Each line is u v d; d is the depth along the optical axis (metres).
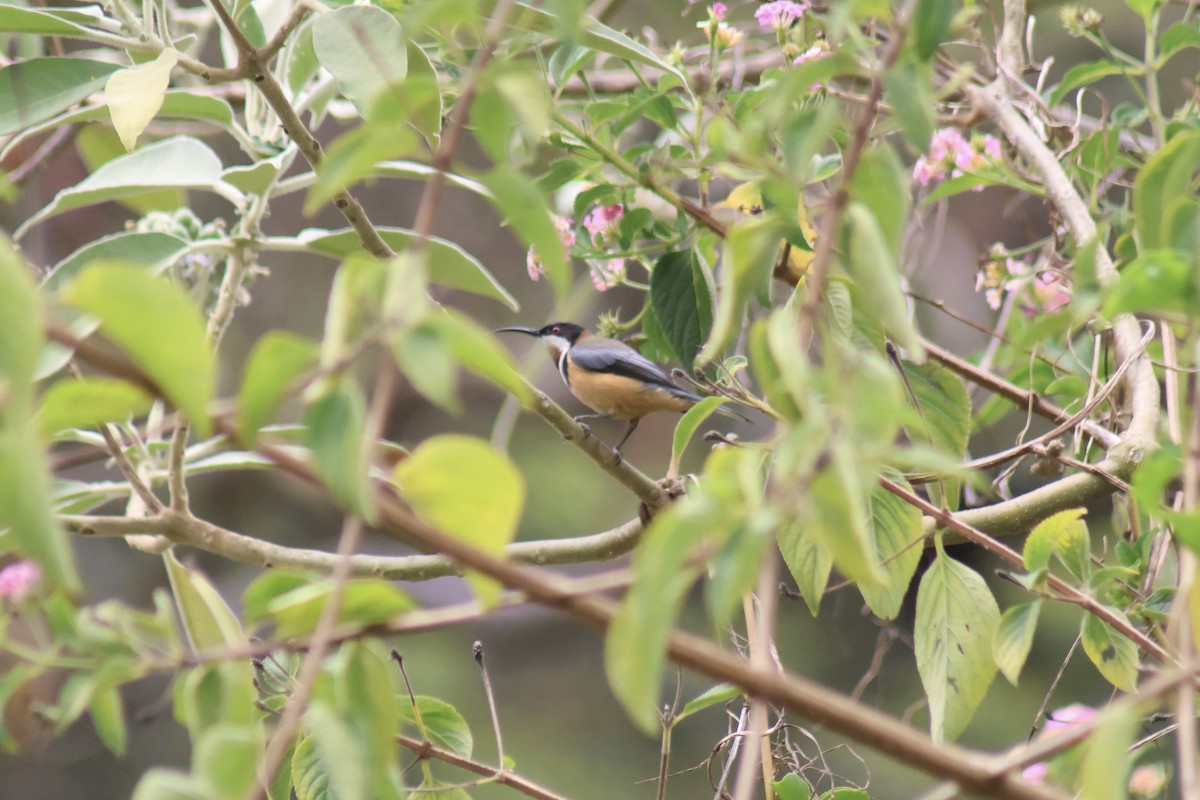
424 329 2.65
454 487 2.94
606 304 17.20
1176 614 4.76
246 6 7.97
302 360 2.66
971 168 8.34
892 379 2.69
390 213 22.30
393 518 2.76
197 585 5.32
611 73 9.89
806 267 6.05
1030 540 5.04
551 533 20.94
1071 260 8.42
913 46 3.37
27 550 2.35
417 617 3.09
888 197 3.23
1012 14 9.79
